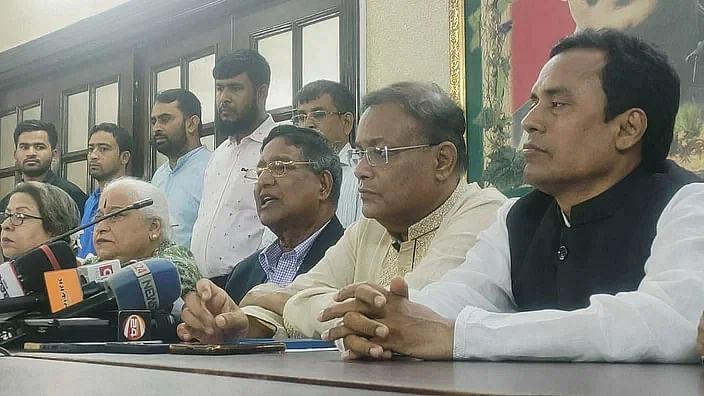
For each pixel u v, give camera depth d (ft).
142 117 12.94
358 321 3.30
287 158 7.41
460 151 5.92
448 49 8.44
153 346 3.97
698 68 6.59
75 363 3.17
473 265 4.45
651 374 2.48
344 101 8.88
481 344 3.19
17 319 4.79
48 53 14.16
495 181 7.84
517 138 7.72
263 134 9.92
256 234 9.70
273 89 10.75
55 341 4.79
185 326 4.63
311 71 10.22
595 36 4.03
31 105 14.92
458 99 8.20
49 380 2.41
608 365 2.93
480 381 2.16
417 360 3.23
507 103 7.82
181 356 3.59
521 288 4.26
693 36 6.63
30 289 5.03
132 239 7.30
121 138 12.50
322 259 6.66
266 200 7.43
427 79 8.65
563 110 3.97
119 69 13.33
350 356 3.29
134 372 2.64
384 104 5.82
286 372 2.50
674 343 3.07
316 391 1.94
